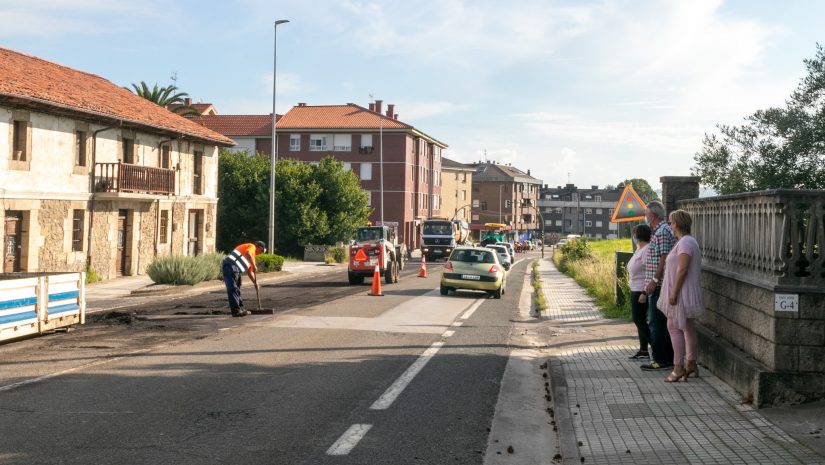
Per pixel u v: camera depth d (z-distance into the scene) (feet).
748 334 25.41
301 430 21.44
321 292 76.74
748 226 25.55
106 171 94.68
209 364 31.94
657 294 30.40
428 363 33.19
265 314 52.85
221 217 179.93
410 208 262.67
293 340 39.63
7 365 31.45
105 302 65.05
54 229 84.99
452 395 26.68
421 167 276.21
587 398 25.21
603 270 82.07
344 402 25.17
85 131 90.99
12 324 37.86
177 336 40.98
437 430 21.84
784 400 22.63
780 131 37.78
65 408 23.66
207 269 84.89
